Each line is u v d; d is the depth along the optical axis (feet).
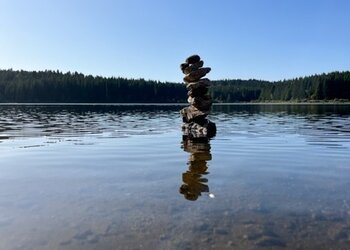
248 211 28.91
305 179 39.88
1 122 128.77
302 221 26.68
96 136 85.35
